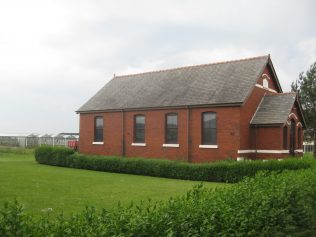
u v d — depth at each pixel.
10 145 52.31
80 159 27.34
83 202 11.66
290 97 26.28
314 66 34.19
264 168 19.25
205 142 26.36
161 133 28.53
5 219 3.40
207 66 30.12
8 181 16.53
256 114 26.09
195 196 5.41
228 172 20.23
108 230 3.69
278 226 5.76
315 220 7.35
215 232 4.52
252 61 27.86
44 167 26.88
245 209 5.29
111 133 31.94
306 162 18.45
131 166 24.09
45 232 3.46
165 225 4.10
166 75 32.16
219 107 25.48
